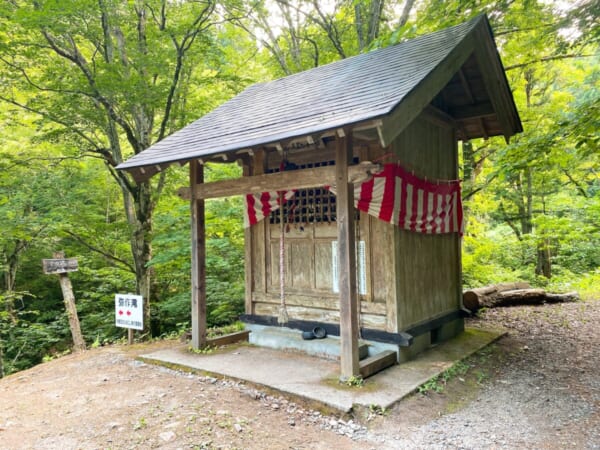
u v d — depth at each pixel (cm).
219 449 311
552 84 1127
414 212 526
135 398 416
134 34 857
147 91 759
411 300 525
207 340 584
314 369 473
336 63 669
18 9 673
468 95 614
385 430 343
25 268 1145
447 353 531
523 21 736
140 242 862
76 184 1029
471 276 1082
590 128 460
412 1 945
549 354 546
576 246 1447
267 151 612
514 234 1656
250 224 630
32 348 1001
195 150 502
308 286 573
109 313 1039
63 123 774
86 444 323
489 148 1018
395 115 365
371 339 506
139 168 553
